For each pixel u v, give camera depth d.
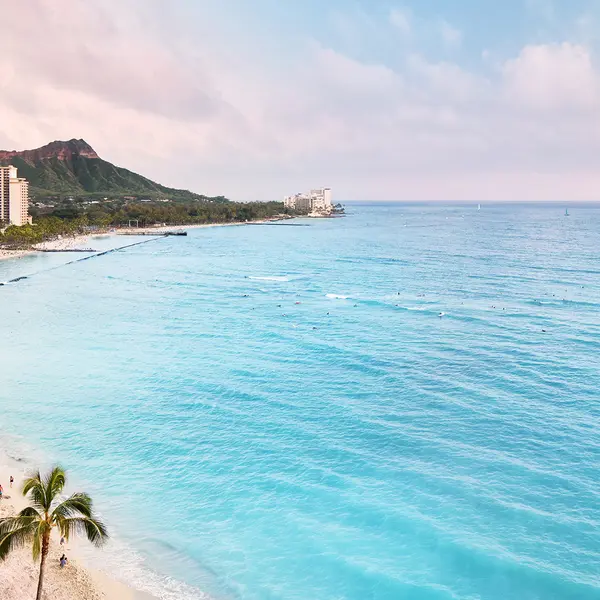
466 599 44.91
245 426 75.25
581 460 65.50
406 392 87.19
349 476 62.62
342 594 45.94
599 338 118.19
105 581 46.69
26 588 44.03
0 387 89.19
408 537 52.28
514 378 93.25
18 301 158.38
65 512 38.41
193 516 55.91
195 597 45.38
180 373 96.44
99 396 85.81
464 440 70.81
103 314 143.00
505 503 57.06
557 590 45.47
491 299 162.12
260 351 109.88
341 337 120.56
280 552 50.84
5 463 64.94
